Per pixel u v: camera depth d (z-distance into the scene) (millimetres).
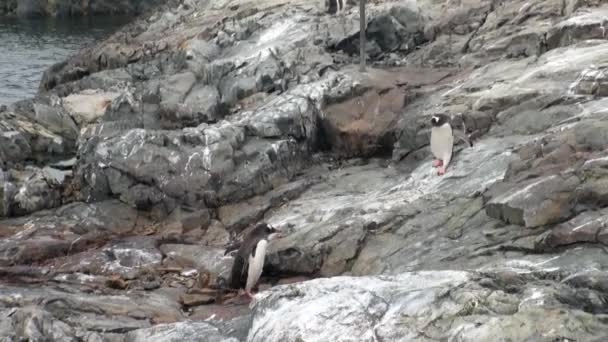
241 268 20219
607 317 11898
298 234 21891
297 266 21250
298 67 35250
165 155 27438
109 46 53906
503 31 34031
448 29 37531
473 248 18125
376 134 29078
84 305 18625
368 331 12727
